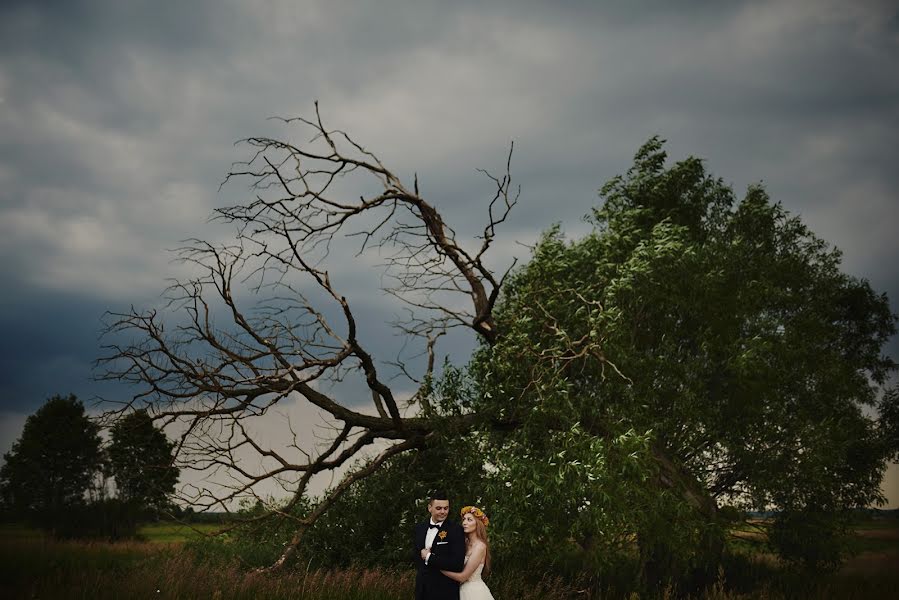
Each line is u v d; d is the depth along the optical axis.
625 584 14.73
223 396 13.09
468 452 14.38
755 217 19.66
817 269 20.34
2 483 27.42
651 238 17.45
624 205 19.08
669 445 16.47
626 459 12.71
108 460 13.61
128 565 13.46
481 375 15.33
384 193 15.24
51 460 27.09
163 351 13.05
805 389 18.16
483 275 15.24
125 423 12.98
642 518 13.05
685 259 16.31
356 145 15.39
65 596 10.93
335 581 12.22
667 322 17.02
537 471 12.71
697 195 19.70
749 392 16.52
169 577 11.62
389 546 14.26
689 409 15.53
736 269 18.31
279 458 13.83
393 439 15.41
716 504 16.75
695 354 17.64
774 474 16.31
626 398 15.05
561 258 16.97
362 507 15.07
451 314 17.25
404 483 14.96
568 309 15.82
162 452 13.38
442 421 14.73
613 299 15.70
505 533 12.61
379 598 11.63
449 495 14.20
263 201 13.65
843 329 21.34
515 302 16.80
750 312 17.66
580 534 13.13
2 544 15.37
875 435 18.83
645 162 19.58
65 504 26.06
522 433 14.13
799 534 16.28
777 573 16.78
